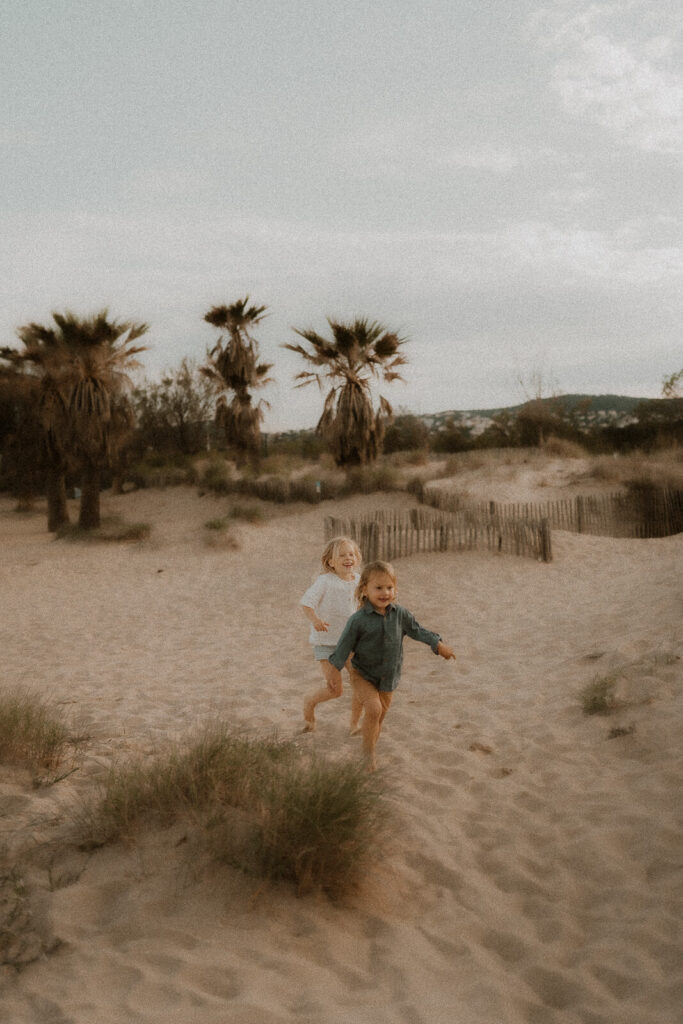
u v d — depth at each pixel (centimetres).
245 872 280
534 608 884
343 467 2136
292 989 221
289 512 1978
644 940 254
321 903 273
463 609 905
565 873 307
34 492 2639
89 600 1098
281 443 3403
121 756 417
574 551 1291
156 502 2309
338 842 282
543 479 1950
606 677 521
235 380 2444
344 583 466
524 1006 223
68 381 1916
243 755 359
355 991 224
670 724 432
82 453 1875
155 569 1346
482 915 276
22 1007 205
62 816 323
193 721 515
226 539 1548
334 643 463
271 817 293
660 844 317
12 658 766
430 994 223
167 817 314
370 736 408
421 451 2500
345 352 2000
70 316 1834
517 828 348
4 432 2252
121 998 210
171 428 3316
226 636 848
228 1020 202
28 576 1301
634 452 2286
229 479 2300
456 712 525
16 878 271
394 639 413
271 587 1119
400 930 260
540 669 607
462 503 1652
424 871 306
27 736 409
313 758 339
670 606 692
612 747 428
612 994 230
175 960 229
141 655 769
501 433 3017
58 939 238
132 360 1927
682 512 1655
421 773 413
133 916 251
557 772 406
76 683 650
